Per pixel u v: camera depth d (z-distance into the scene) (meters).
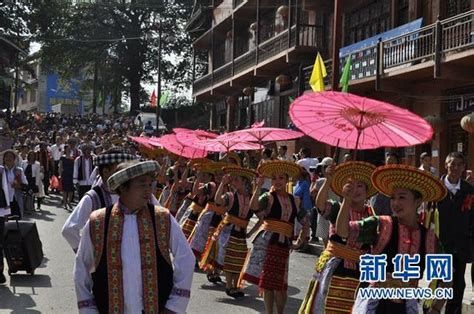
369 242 5.16
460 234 7.98
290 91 28.81
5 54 47.09
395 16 20.83
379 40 19.16
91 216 4.42
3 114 47.97
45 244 14.04
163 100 53.09
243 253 9.89
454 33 16.31
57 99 103.12
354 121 5.28
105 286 4.31
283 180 8.45
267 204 8.38
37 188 19.98
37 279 10.61
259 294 9.62
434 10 18.83
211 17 42.84
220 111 43.69
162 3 63.25
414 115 4.82
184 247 4.47
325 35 25.97
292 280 11.59
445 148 18.22
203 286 10.68
